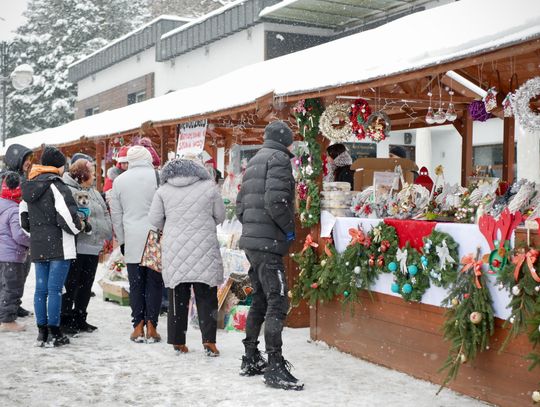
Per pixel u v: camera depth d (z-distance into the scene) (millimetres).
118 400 4777
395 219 5551
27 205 6426
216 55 19359
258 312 5426
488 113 7914
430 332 5141
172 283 5973
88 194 7008
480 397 4680
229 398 4820
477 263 4555
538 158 10492
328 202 6367
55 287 6348
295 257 6617
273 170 5160
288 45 17031
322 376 5379
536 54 6277
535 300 4160
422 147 15531
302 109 6648
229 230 8516
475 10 5008
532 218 4254
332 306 6324
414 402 4688
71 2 50188
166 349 6320
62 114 46969
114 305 8672
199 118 8680
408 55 5012
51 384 5160
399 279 5328
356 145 15781
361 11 15461
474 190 5414
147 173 6727
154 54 23500
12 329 7113
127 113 13398
